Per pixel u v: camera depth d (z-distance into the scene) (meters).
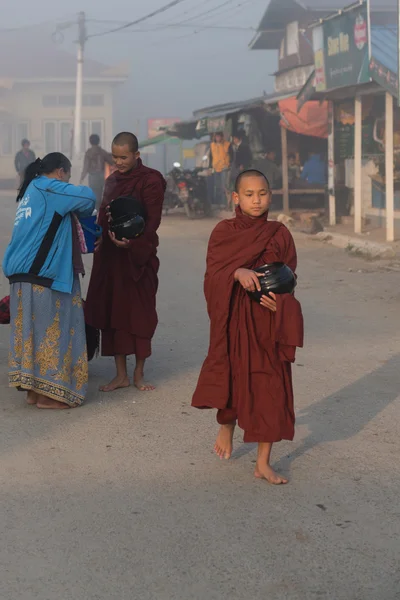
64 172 5.90
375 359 7.09
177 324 8.59
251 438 4.41
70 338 5.82
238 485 4.51
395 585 3.46
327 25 15.04
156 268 6.29
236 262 4.39
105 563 3.66
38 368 5.72
